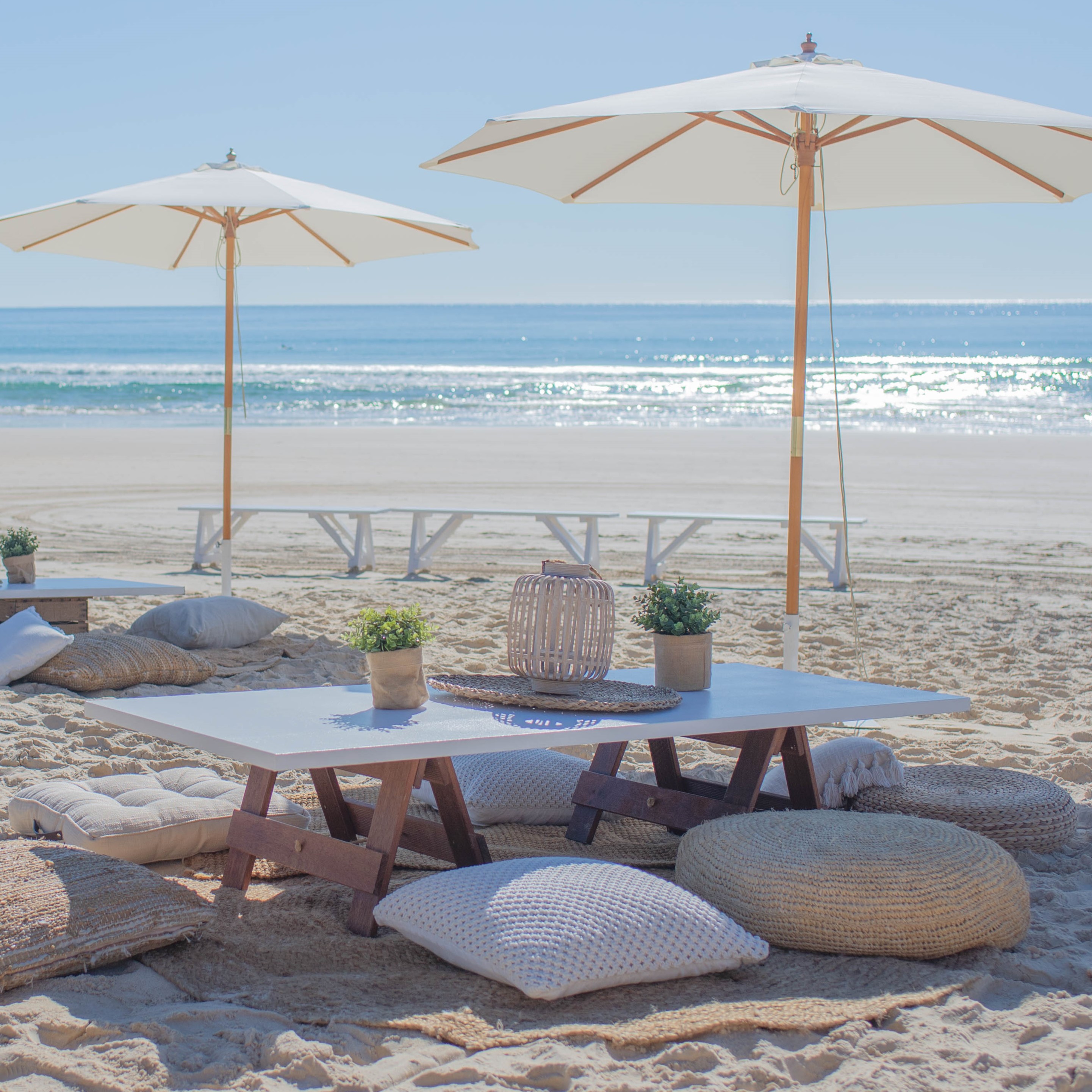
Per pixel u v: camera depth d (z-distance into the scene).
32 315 126.25
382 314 132.25
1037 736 4.92
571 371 48.06
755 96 3.38
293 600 7.68
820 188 4.82
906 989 2.52
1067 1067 2.15
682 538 8.87
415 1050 2.21
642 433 21.81
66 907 2.52
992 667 6.08
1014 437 20.91
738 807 3.37
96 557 9.35
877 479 15.09
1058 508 12.59
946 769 4.01
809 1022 2.31
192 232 6.72
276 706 3.14
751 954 2.59
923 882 2.72
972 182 4.62
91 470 15.33
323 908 2.94
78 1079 2.07
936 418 25.44
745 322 116.00
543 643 3.17
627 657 6.20
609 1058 2.19
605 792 3.65
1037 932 2.90
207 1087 2.06
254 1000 2.40
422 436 21.03
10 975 2.38
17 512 11.76
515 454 18.00
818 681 3.69
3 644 5.12
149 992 2.46
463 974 2.55
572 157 4.45
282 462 16.75
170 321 112.12
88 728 4.53
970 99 3.50
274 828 2.99
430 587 8.34
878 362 59.56
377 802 2.92
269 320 117.31
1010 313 137.62
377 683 3.10
